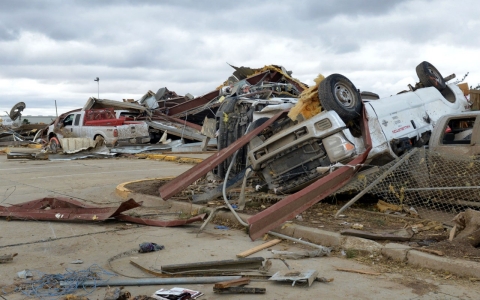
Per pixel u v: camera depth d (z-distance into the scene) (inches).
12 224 283.7
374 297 160.2
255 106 365.7
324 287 170.9
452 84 377.1
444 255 190.4
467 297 158.1
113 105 909.2
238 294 165.3
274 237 243.3
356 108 290.2
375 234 219.5
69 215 289.4
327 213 283.6
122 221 290.8
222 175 383.2
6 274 188.9
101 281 176.2
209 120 431.2
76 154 754.8
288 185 301.6
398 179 280.5
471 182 254.5
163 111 967.0
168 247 229.6
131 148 800.9
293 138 293.1
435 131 288.5
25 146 1094.4
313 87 300.5
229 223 280.1
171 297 158.4
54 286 173.5
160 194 329.1
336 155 280.5
